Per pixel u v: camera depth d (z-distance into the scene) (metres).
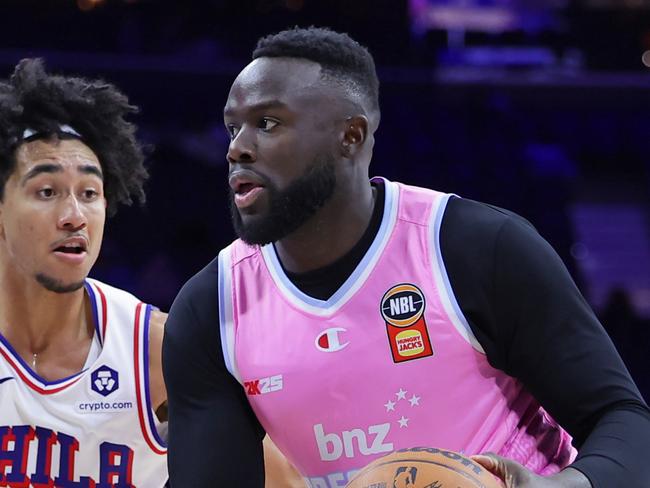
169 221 25.47
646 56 29.39
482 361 4.99
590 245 31.05
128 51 26.16
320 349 5.01
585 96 27.81
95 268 23.61
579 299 4.79
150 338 6.49
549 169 30.80
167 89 25.41
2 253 6.28
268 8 27.39
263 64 4.81
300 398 5.04
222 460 5.12
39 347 6.44
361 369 4.96
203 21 27.00
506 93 27.48
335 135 4.81
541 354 4.73
